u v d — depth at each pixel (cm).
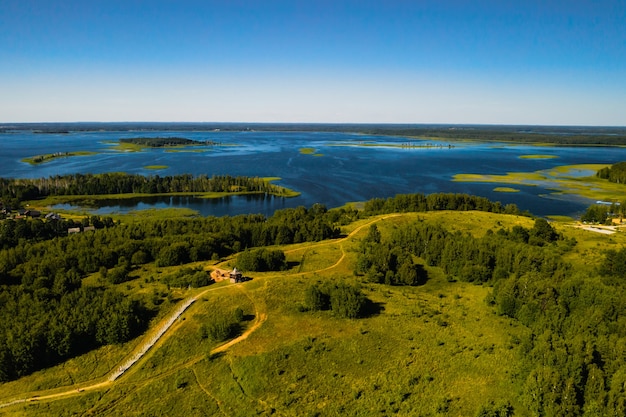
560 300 8731
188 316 8769
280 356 7425
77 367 7475
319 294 9075
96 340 8075
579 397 5938
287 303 9350
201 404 6475
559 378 5988
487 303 9831
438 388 6550
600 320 7738
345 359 7388
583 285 8900
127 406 6500
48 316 8312
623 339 6700
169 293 9862
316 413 6125
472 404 6125
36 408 6500
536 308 8644
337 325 8538
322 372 7056
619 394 5606
